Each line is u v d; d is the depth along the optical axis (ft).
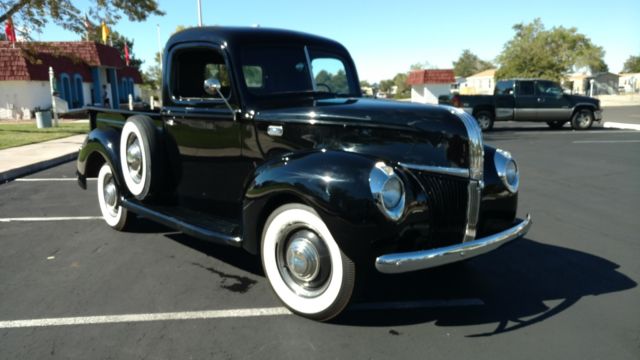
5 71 79.82
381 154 11.03
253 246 11.34
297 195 10.10
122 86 119.24
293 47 14.10
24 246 15.96
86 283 12.89
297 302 10.84
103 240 16.65
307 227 10.39
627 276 13.39
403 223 9.82
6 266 14.11
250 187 10.96
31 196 23.70
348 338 10.09
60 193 24.43
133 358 9.30
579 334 10.23
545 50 161.17
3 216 19.83
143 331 10.34
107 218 17.97
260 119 12.32
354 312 11.28
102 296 12.08
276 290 11.23
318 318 10.64
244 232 11.35
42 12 57.31
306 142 11.76
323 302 10.39
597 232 17.48
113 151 16.38
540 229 17.87
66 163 34.45
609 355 9.41
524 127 65.00
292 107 12.42
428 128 10.91
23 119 79.56
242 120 12.70
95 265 14.23
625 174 28.68
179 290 12.44
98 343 9.84
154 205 15.29
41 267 14.05
